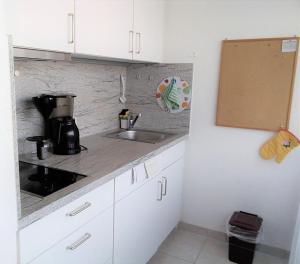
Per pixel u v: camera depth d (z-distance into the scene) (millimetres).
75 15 1511
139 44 2152
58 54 1482
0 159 867
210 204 2592
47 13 1350
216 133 2467
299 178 2225
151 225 2074
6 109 865
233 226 2225
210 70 2410
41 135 1855
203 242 2529
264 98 2221
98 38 1697
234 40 2262
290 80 2119
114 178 1538
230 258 2275
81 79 2172
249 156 2373
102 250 1512
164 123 2617
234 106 2334
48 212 1093
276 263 2283
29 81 1748
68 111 1847
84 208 1314
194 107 2518
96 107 2377
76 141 1818
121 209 1646
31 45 1287
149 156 1866
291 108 2174
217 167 2512
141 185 1846
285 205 2305
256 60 2205
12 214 934
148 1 2213
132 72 2666
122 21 1910
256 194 2398
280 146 2213
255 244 2178
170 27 2514
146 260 2064
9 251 944
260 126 2268
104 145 2047
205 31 2385
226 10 2291
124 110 2699
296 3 2074
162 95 2584
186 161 2633
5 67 846
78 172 1465
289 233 2320
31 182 1334
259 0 2178
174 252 2373
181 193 2662
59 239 1194
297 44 2068
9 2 1171
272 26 2164
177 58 2525
